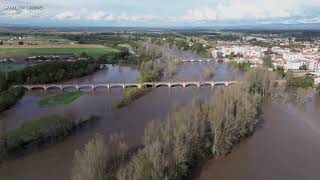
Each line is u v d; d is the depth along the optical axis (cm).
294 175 17650
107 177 14712
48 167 18025
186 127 17838
